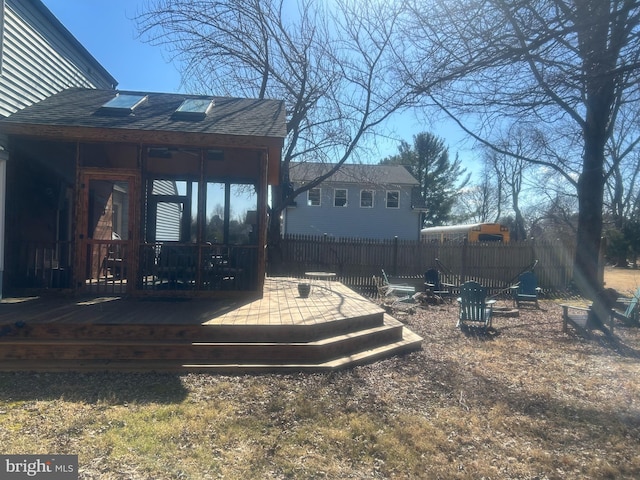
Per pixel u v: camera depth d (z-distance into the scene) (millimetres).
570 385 6008
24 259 8914
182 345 6109
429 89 7090
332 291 11133
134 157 10219
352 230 30484
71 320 6461
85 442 3896
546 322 10898
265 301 8789
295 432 4270
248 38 16203
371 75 16219
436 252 17750
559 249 17688
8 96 8484
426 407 5059
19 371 5691
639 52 5707
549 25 5734
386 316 9188
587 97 9219
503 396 5484
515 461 3932
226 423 4387
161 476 3426
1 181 8133
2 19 8141
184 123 9031
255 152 10055
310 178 26594
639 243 33750
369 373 6141
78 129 8219
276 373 5910
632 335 9414
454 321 10664
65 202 10594
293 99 17141
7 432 4051
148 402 4852
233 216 12469
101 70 12891
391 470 3691
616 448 4238
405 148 46125
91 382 5445
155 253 9039
